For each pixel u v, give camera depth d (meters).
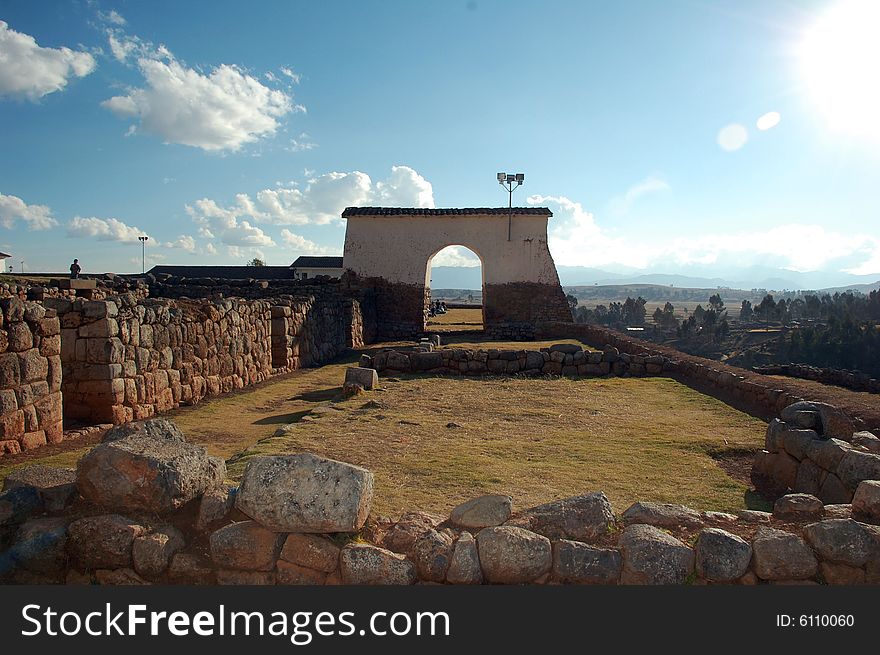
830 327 51.09
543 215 31.55
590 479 6.52
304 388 14.03
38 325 7.86
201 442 8.51
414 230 31.86
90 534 4.12
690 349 69.94
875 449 6.47
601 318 120.69
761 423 9.69
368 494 4.14
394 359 15.15
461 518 4.27
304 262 66.31
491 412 10.48
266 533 4.03
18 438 7.54
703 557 3.89
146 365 10.24
